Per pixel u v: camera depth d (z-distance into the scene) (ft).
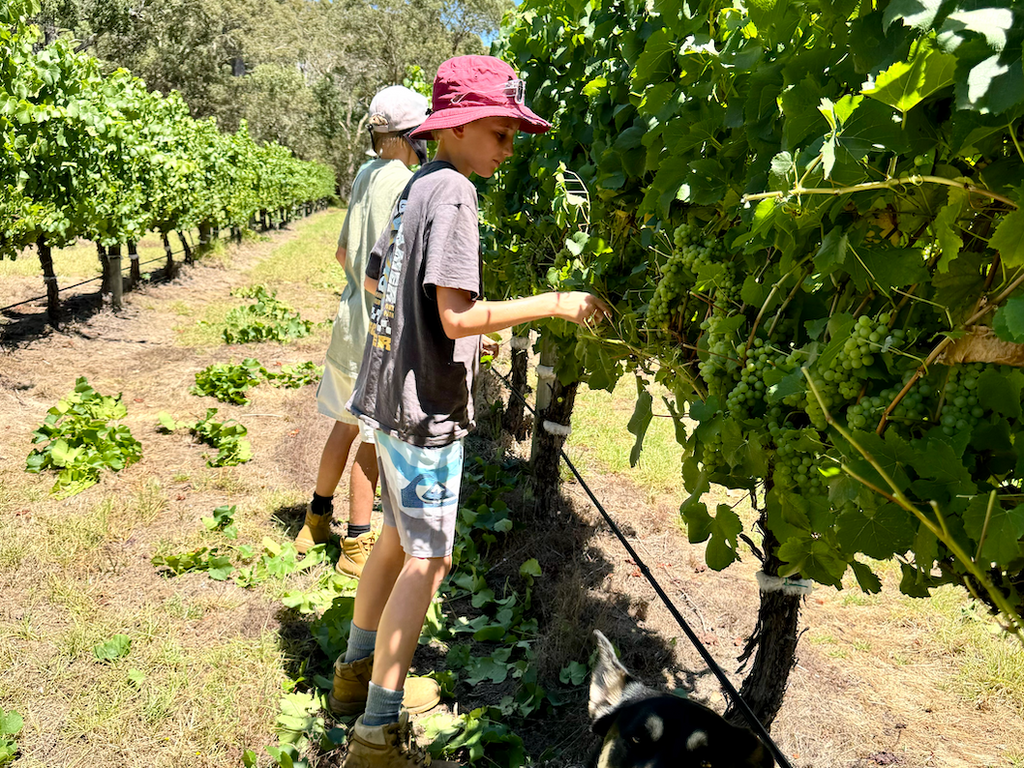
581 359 10.27
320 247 71.26
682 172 6.88
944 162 4.13
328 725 9.11
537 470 15.19
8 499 14.37
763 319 5.65
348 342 12.00
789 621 8.23
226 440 17.51
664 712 6.18
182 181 43.75
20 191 25.08
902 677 11.04
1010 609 3.59
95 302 34.78
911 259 4.13
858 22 4.29
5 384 21.93
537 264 13.55
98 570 12.29
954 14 3.12
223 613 11.34
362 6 185.37
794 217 4.58
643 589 13.10
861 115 4.00
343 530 14.14
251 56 179.42
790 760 9.15
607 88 10.40
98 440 16.52
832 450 4.65
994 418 3.92
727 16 6.79
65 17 121.80
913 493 4.08
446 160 7.87
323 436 18.98
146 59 140.36
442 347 7.68
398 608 7.89
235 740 8.77
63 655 10.01
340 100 195.11
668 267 7.03
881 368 4.34
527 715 9.48
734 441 5.50
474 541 14.39
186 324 33.42
